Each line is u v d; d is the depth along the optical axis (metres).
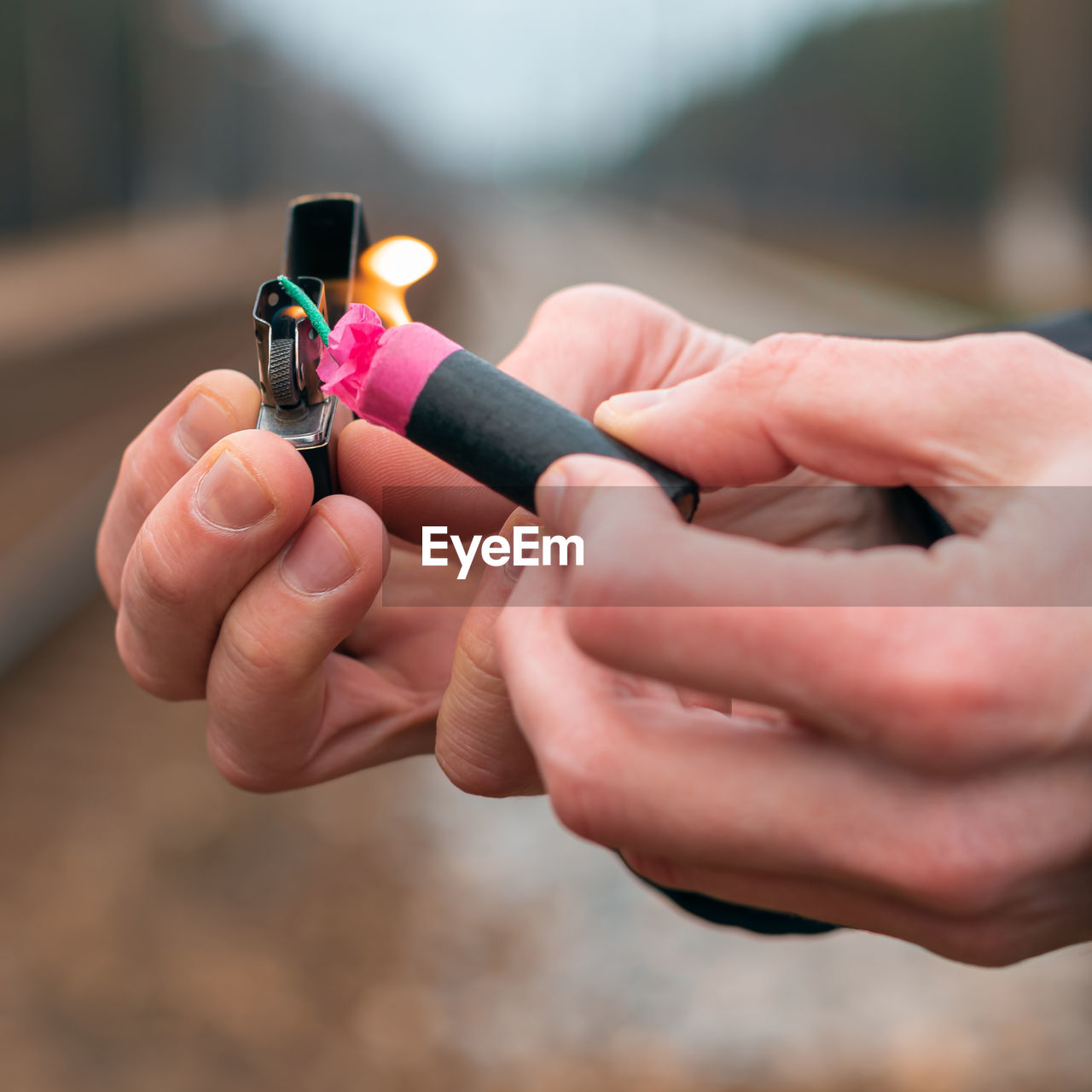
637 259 32.97
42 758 3.09
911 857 0.60
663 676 0.60
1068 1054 2.04
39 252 27.64
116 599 1.08
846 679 0.57
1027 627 0.58
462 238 40.50
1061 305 12.81
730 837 0.62
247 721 0.95
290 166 61.62
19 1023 2.13
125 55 37.59
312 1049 2.16
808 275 23.22
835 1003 2.24
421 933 2.50
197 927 2.47
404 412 0.74
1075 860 0.61
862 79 38.56
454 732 0.87
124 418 7.70
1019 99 16.20
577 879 2.69
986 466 0.71
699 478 0.80
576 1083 2.09
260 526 0.85
